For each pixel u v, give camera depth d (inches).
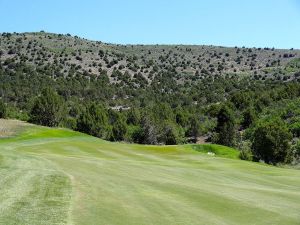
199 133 3671.3
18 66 6501.0
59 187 705.6
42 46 7795.3
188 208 629.3
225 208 650.2
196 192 769.6
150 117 3663.9
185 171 1141.1
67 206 581.6
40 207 563.8
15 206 557.3
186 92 6122.1
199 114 4306.1
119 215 556.4
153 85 6648.6
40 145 1738.4
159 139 3612.2
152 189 768.3
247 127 3499.0
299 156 2391.7
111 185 773.3
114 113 4062.5
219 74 7455.7
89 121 3580.2
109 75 7022.6
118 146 2028.8
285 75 6781.5
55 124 3491.6
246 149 2591.0
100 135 3595.0
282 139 2283.5
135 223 522.3
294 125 2748.5
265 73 7214.6
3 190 644.7
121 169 1048.2
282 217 612.4
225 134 3208.7
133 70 7411.4
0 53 7140.8
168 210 605.3
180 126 3900.1
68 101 5049.2
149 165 1232.2
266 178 1135.0
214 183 945.5
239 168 1358.3
